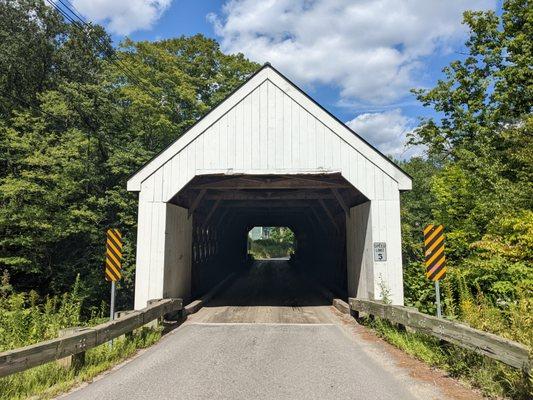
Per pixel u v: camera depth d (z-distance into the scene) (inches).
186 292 516.4
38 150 618.5
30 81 782.5
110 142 780.0
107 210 746.8
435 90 759.1
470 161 522.0
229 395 185.8
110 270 312.0
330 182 488.7
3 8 759.7
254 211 966.4
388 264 422.9
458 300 389.1
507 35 650.2
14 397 181.8
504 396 175.2
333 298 524.1
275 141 445.4
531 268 339.3
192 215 555.5
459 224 484.4
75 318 396.2
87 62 884.0
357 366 235.9
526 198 416.2
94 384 205.8
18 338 331.3
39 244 622.2
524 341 190.2
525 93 593.9
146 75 919.0
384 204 433.4
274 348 285.3
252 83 455.2
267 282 848.3
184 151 444.8
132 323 287.9
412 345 271.1
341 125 445.7
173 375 219.9
